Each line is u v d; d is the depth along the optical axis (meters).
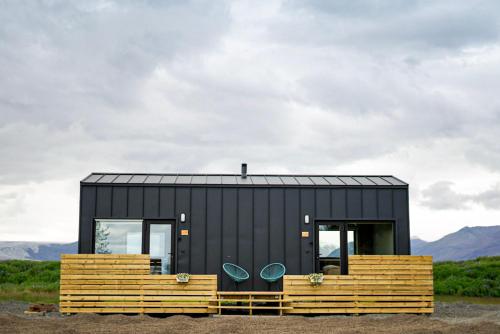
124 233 14.70
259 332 9.89
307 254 14.86
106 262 13.10
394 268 13.40
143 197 14.77
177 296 13.03
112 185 14.76
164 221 14.78
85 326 10.73
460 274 26.36
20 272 29.34
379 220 15.06
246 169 16.22
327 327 10.71
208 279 13.10
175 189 14.84
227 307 13.07
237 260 14.71
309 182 15.45
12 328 10.20
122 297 12.99
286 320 11.78
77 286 13.01
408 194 15.20
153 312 12.96
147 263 13.12
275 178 16.03
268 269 14.65
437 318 12.80
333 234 15.06
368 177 16.45
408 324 11.20
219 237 14.77
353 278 13.30
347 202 15.06
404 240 15.06
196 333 9.73
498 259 30.28
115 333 9.73
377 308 13.28
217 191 14.90
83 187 14.72
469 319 12.61
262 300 13.08
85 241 14.56
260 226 14.85
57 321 11.59
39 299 18.58
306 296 13.19
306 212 14.98
